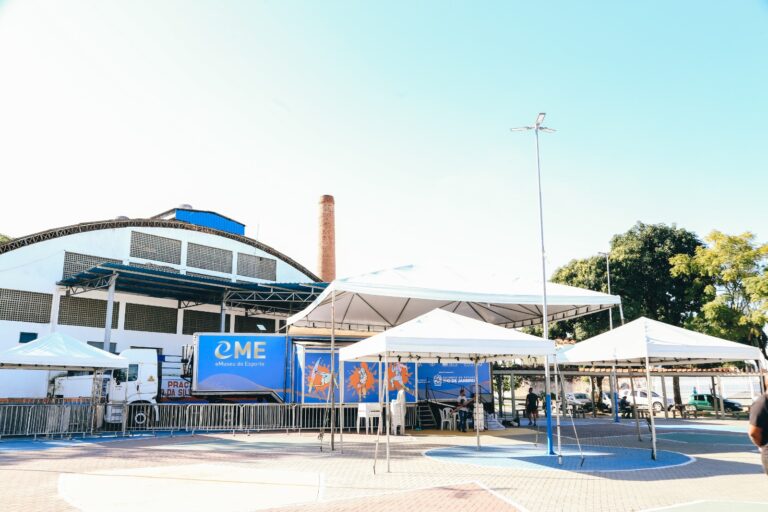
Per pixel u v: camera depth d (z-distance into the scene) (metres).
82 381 24.88
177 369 29.92
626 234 44.47
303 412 22.44
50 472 11.76
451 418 22.67
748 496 9.31
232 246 40.88
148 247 36.12
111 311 28.36
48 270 31.23
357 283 19.95
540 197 18.05
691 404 39.38
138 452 15.13
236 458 13.91
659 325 14.93
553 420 30.62
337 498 9.16
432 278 21.92
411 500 8.99
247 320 40.78
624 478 11.09
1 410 18.62
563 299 21.11
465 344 12.66
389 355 15.48
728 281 36.72
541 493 9.58
